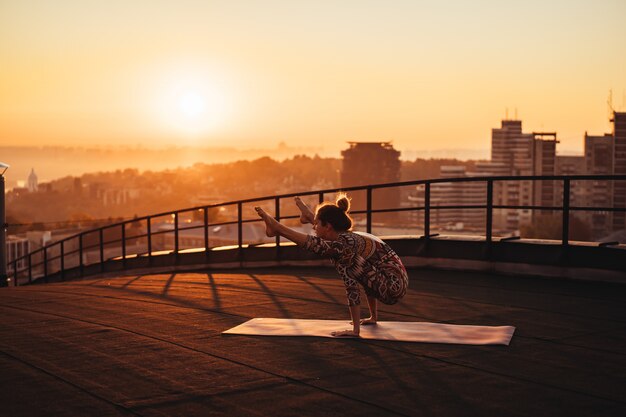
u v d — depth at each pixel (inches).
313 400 193.8
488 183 437.4
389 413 183.6
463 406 188.2
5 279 741.9
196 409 187.5
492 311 315.3
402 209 477.7
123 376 217.6
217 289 408.8
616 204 6722.4
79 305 361.4
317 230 268.7
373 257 266.2
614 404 189.2
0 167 724.0
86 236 5728.3
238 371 221.9
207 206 659.4
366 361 232.2
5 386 208.5
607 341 258.1
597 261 393.7
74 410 187.5
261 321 297.3
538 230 5728.3
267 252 589.9
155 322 302.4
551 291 371.6
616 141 6648.6
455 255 454.0
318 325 287.1
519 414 182.1
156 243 6707.7
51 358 240.1
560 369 221.8
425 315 307.3
